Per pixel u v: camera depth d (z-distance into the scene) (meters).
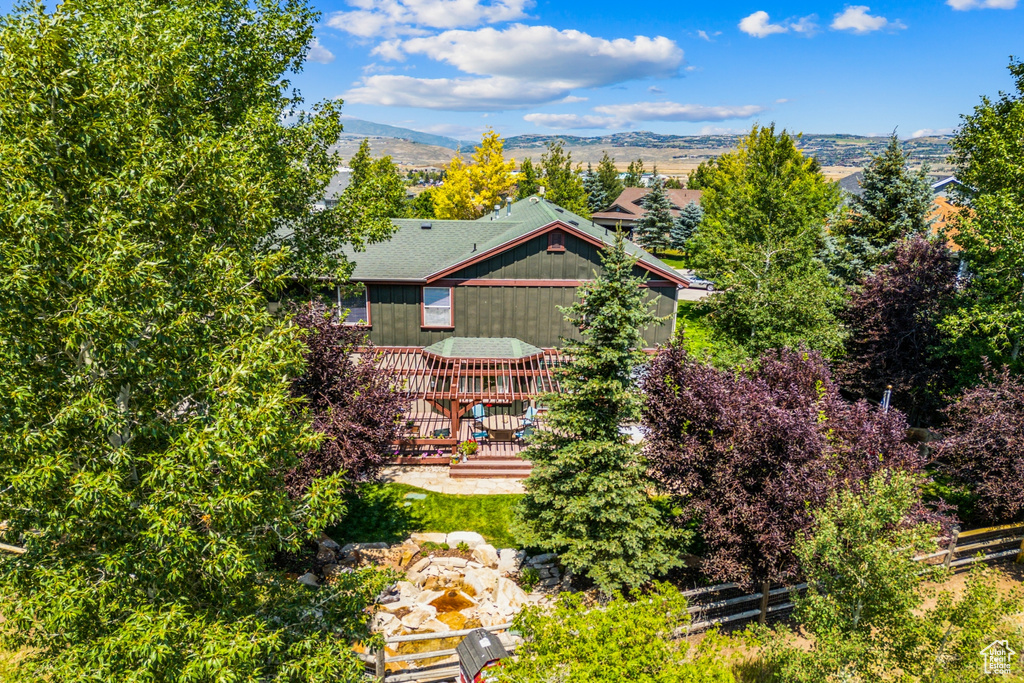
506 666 8.74
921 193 30.53
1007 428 15.24
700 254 40.22
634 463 14.11
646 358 13.85
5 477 7.26
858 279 30.98
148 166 8.23
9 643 8.43
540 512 14.72
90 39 10.20
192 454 7.47
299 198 18.03
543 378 22.61
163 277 8.12
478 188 56.59
